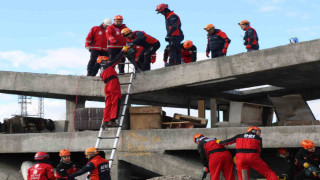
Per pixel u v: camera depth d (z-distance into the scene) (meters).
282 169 11.89
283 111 11.80
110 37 11.88
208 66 10.62
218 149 8.49
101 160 7.73
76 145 11.70
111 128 11.49
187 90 14.77
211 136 10.43
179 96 14.93
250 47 11.80
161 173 10.88
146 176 13.41
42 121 13.56
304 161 8.46
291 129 9.67
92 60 12.60
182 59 13.44
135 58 12.27
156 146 10.97
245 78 12.62
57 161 13.84
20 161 13.53
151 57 12.45
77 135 11.73
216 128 10.40
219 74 10.45
